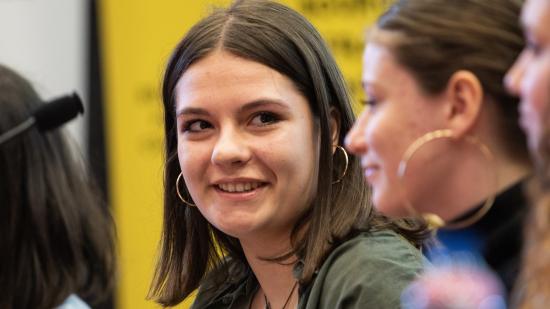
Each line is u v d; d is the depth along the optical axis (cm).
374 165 192
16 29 546
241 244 277
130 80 520
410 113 186
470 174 184
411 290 201
